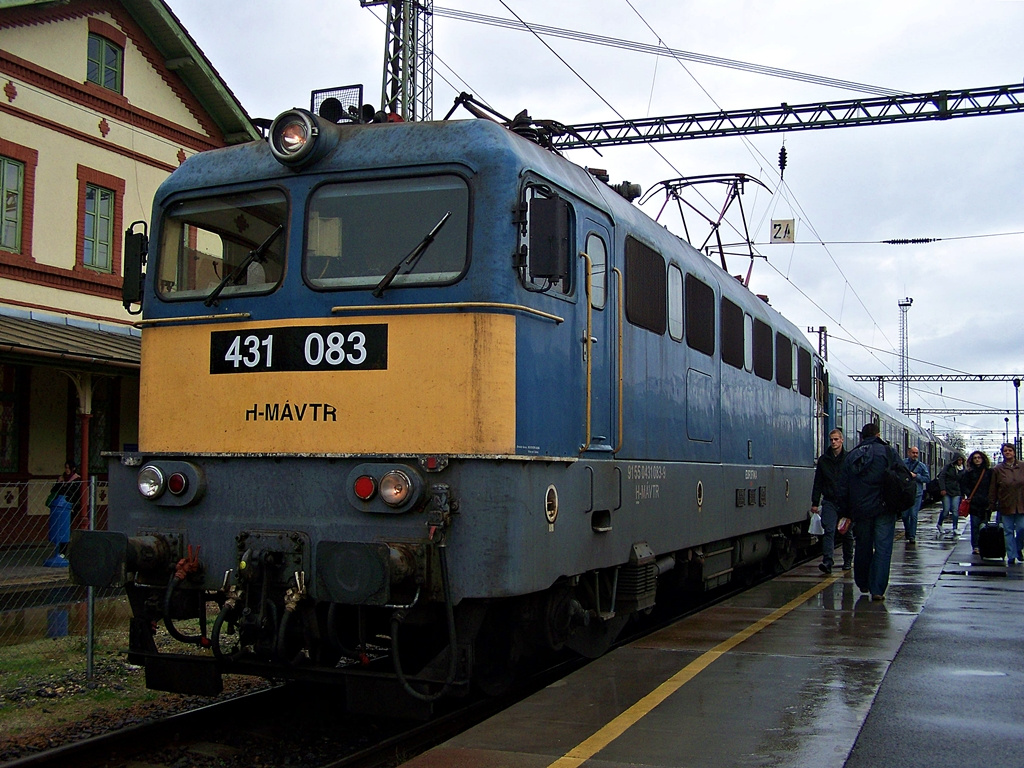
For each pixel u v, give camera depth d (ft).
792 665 22.84
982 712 18.61
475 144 20.48
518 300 20.17
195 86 67.10
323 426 20.42
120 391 66.13
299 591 19.39
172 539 21.09
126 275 23.45
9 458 58.39
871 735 17.11
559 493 21.08
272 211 21.95
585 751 16.33
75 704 23.81
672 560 29.78
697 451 32.17
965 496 56.49
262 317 21.33
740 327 38.32
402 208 20.77
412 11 66.85
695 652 24.48
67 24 58.13
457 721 21.90
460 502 18.94
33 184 56.08
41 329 53.36
